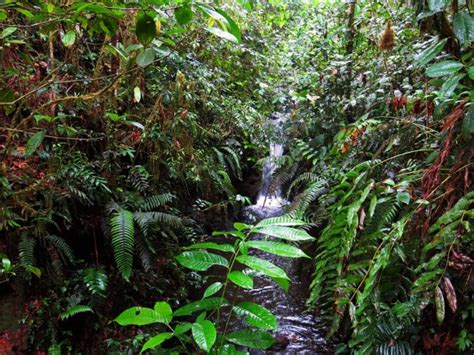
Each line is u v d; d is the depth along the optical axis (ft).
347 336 7.18
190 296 9.14
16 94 5.61
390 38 6.94
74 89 7.40
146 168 9.34
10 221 5.90
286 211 9.23
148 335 6.95
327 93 10.50
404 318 5.10
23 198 6.14
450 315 5.09
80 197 7.20
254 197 15.30
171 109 8.79
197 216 12.03
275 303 8.80
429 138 5.86
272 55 15.61
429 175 4.89
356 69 10.03
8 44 5.21
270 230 4.02
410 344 5.34
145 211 8.57
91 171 7.51
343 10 11.75
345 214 6.30
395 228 5.11
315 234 10.00
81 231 7.60
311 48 12.29
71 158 7.28
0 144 6.22
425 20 4.42
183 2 2.81
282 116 13.87
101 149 8.20
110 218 7.66
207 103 11.45
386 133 7.47
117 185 8.45
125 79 7.87
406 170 6.09
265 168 15.38
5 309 6.07
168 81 9.27
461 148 4.46
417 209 4.89
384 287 5.46
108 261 7.83
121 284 7.65
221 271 10.19
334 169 9.06
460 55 4.32
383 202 5.67
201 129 11.51
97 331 6.84
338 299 5.69
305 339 7.58
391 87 7.89
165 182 10.25
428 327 5.32
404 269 5.41
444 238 4.32
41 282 6.48
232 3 13.28
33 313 6.24
